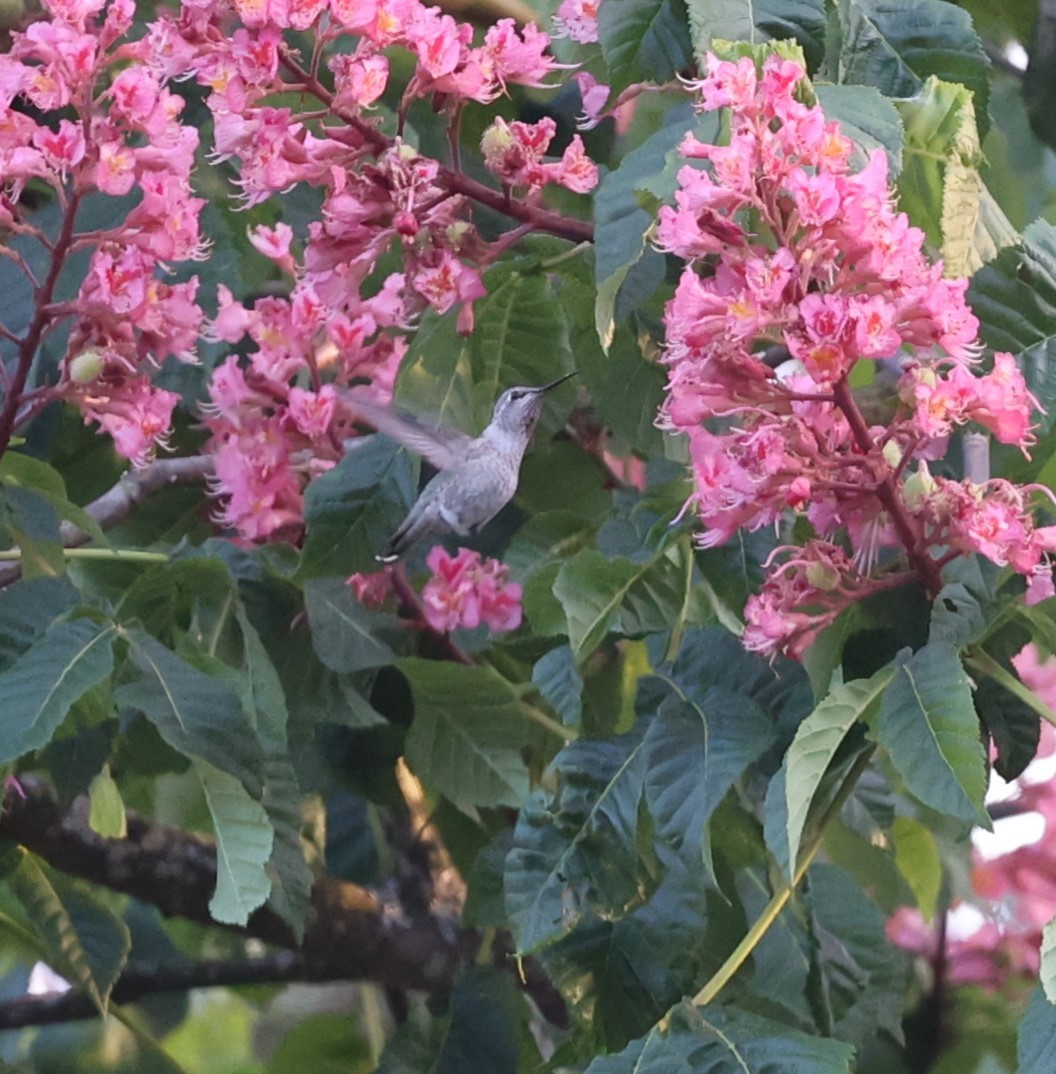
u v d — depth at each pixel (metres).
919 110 1.48
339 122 1.59
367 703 1.60
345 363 1.63
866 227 1.41
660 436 1.62
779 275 1.41
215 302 1.60
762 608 1.46
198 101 1.66
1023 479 1.48
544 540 1.66
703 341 1.42
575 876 1.48
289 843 1.51
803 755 1.41
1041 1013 1.42
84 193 1.50
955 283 1.42
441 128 1.64
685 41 1.50
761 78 1.44
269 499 1.61
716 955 1.54
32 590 1.51
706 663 1.50
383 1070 1.62
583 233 1.54
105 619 1.48
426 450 1.60
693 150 1.42
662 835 1.46
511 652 1.66
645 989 1.50
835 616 1.46
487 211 1.63
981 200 1.50
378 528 1.59
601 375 1.62
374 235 1.52
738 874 1.58
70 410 1.67
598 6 1.54
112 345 1.52
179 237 1.52
